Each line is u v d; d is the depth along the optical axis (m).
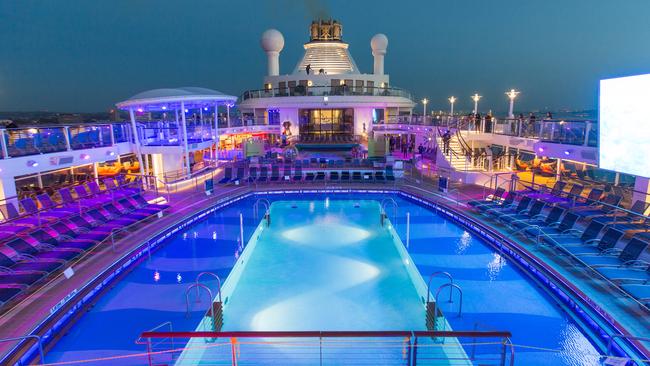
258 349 7.64
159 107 19.94
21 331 7.35
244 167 22.64
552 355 7.29
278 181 21.41
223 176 22.48
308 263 11.88
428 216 16.28
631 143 11.27
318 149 30.34
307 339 7.96
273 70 36.50
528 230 11.64
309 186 20.36
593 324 7.86
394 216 16.28
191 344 7.56
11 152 13.32
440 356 7.31
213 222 15.69
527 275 10.35
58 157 14.65
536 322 8.34
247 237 13.86
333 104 30.95
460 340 7.72
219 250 12.61
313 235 14.43
